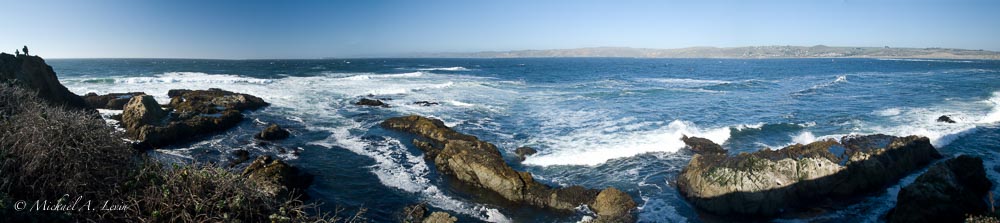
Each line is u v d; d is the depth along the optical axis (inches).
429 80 2164.1
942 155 727.7
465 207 543.2
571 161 711.7
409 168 681.0
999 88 1738.4
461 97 1467.8
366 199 565.0
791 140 869.2
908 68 3932.1
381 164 700.7
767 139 879.7
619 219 496.1
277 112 1112.2
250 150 761.0
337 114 1106.7
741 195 514.6
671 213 526.9
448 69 3855.8
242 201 291.3
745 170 527.5
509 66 4936.0
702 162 593.6
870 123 1015.0
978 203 449.4
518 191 562.3
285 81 1923.0
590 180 637.3
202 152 739.4
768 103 1360.7
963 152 767.7
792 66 4783.5
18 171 270.4
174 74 2389.3
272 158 720.3
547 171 674.2
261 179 460.4
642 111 1181.1
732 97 1509.6
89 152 277.3
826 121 1045.8
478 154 631.8
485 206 545.6
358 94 1480.1
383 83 1929.1
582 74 3073.3
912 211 446.0
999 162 707.4
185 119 912.3
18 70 836.0
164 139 772.0
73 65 3831.2
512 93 1612.9
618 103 1341.0
